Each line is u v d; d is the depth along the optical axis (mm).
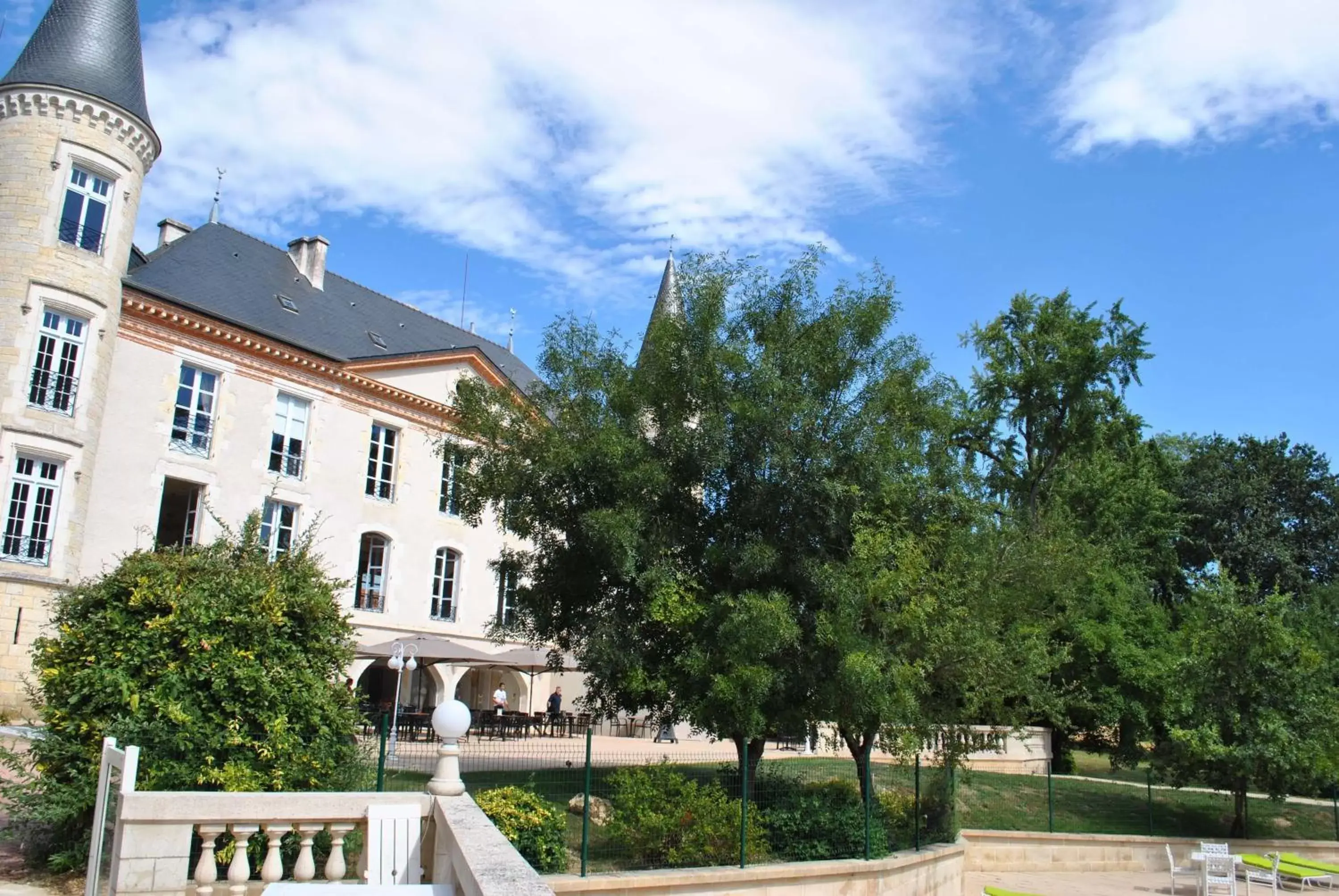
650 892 11336
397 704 26281
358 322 36438
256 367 30562
